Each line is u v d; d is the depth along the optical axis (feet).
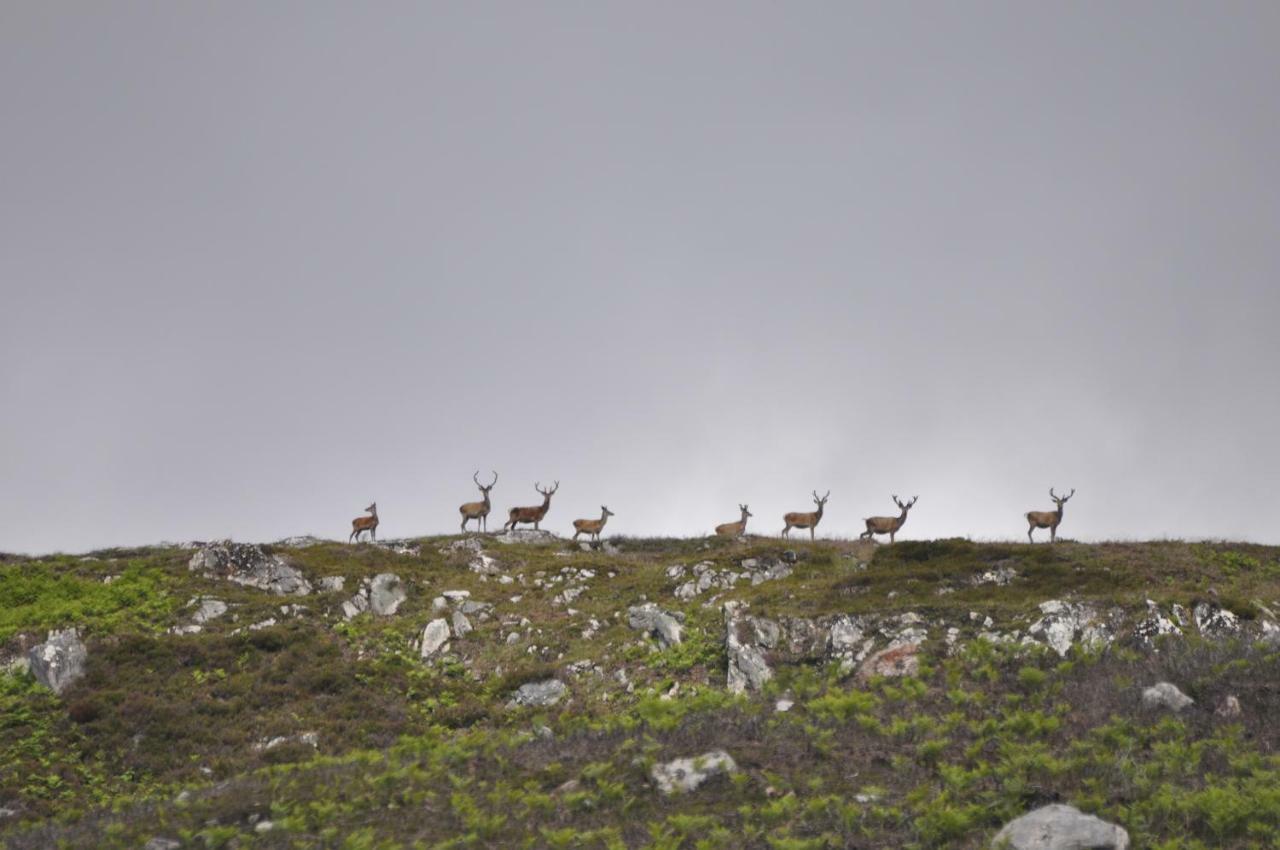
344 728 325.62
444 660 379.14
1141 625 312.71
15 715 315.99
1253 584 376.07
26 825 234.79
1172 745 205.16
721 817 188.34
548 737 242.78
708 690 300.40
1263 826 170.71
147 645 359.46
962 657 289.94
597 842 182.50
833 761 209.56
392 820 196.65
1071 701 241.14
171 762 300.20
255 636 373.40
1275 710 228.43
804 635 342.44
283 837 189.47
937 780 199.72
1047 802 186.39
